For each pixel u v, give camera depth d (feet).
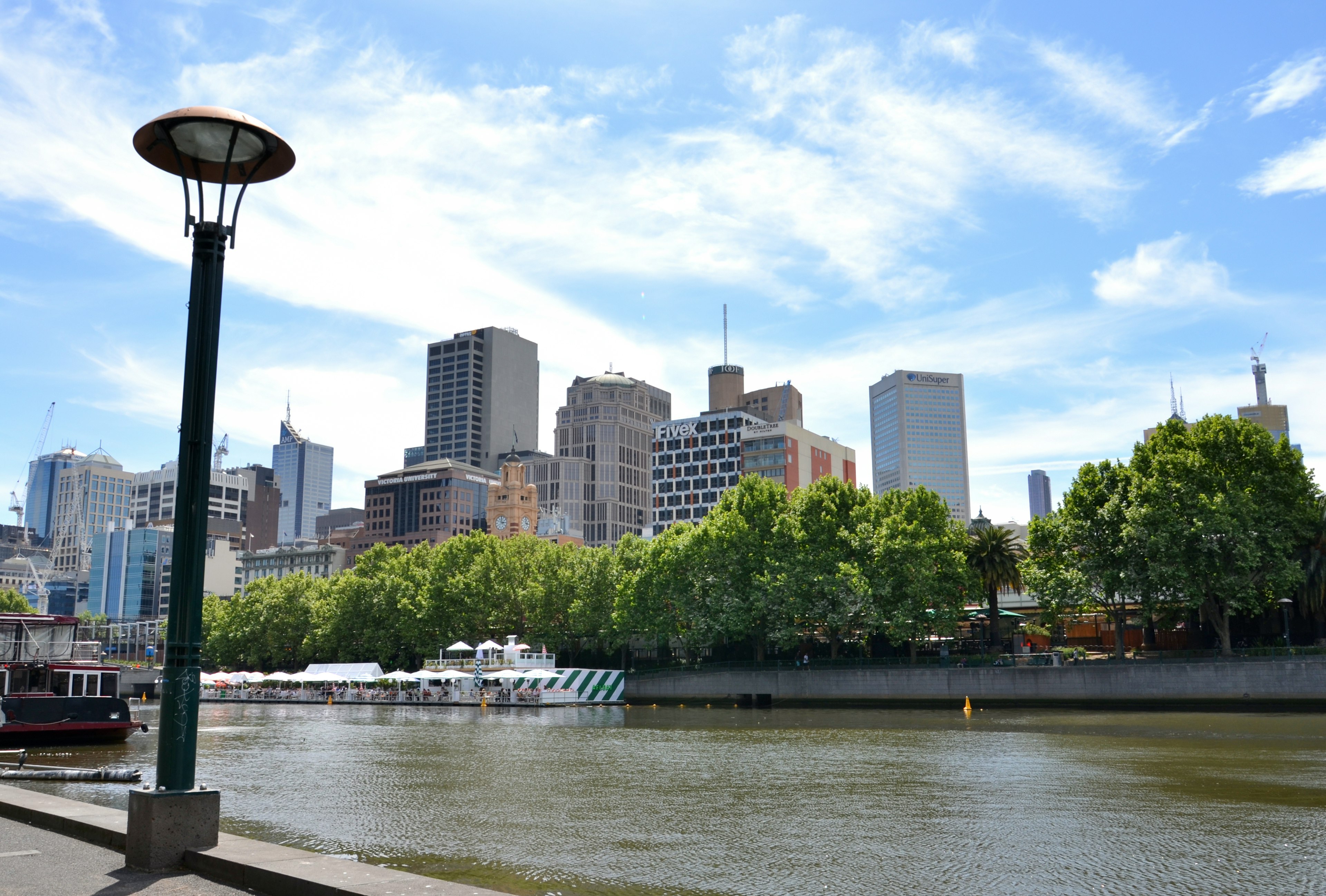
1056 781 125.49
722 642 399.44
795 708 356.79
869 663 358.43
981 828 88.94
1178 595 304.91
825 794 113.91
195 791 54.49
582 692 387.34
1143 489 306.14
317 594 585.63
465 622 461.37
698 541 387.55
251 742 202.08
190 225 57.16
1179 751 168.45
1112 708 299.99
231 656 621.31
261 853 52.31
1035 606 435.53
